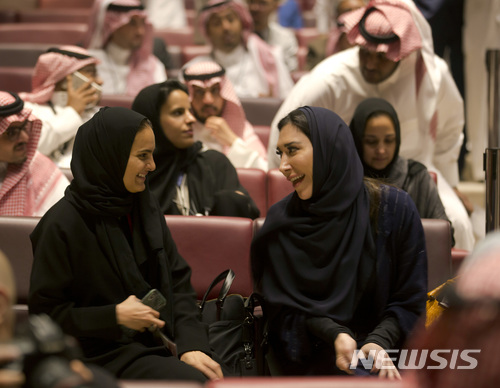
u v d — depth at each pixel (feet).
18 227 8.46
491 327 3.92
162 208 10.21
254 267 7.99
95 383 4.18
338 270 7.45
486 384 3.89
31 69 17.03
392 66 12.20
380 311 7.52
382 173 10.39
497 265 3.98
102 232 7.05
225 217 9.04
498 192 9.70
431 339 4.15
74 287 7.05
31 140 10.07
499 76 10.08
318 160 7.47
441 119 12.91
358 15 12.41
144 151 7.11
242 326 7.82
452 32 17.62
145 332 7.29
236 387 4.23
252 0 20.47
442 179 12.48
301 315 7.44
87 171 7.13
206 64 13.42
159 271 7.31
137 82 16.78
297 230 7.63
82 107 12.60
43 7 25.84
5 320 4.38
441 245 8.82
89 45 16.97
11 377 3.89
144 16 16.65
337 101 12.52
